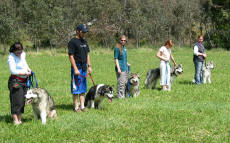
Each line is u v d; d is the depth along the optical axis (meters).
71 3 37.75
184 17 37.56
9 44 32.00
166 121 5.93
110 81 11.91
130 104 7.52
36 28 30.53
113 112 6.66
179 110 6.87
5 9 30.70
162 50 9.45
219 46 34.38
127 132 5.21
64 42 29.78
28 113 6.78
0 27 27.45
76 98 6.66
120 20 37.00
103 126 5.50
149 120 6.02
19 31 32.56
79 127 5.40
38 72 15.17
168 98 8.37
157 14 38.06
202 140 4.86
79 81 6.46
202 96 8.59
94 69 16.30
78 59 6.37
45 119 5.54
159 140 4.84
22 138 4.83
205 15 37.47
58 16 31.27
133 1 41.25
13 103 5.44
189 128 5.46
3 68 17.61
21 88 5.45
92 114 6.34
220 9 35.88
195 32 39.69
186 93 9.09
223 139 4.89
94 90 6.84
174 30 38.97
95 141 4.73
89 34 36.88
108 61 21.17
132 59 22.80
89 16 37.38
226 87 10.15
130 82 8.52
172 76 10.02
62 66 18.09
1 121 5.88
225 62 19.75
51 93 9.38
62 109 6.96
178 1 38.66
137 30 35.62
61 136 4.96
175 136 5.05
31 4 30.67
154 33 36.62
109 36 35.28
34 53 27.05
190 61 21.06
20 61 5.43
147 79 10.27
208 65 11.39
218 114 6.43
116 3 39.75
